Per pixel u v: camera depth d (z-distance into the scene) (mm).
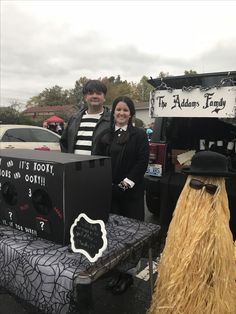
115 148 2742
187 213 1632
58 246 1716
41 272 1563
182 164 4266
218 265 1561
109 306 2744
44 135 8391
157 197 4492
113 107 2795
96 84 3010
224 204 1627
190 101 3889
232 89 3656
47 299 1554
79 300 1498
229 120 4367
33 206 1782
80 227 1515
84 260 1591
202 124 4586
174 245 1641
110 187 1997
